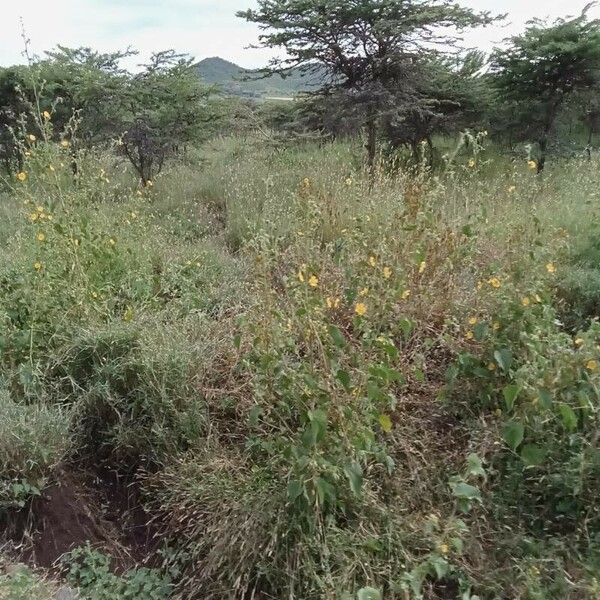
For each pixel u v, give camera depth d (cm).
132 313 378
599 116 890
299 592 244
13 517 295
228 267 489
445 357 342
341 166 667
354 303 340
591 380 270
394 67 768
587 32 761
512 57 801
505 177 686
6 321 380
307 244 396
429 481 279
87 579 274
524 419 272
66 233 411
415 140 852
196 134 840
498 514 267
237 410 326
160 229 556
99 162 699
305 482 248
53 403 345
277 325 293
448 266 354
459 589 242
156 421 321
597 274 405
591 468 259
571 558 245
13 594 240
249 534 259
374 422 284
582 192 564
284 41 750
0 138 850
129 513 315
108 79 779
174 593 267
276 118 902
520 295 305
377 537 251
